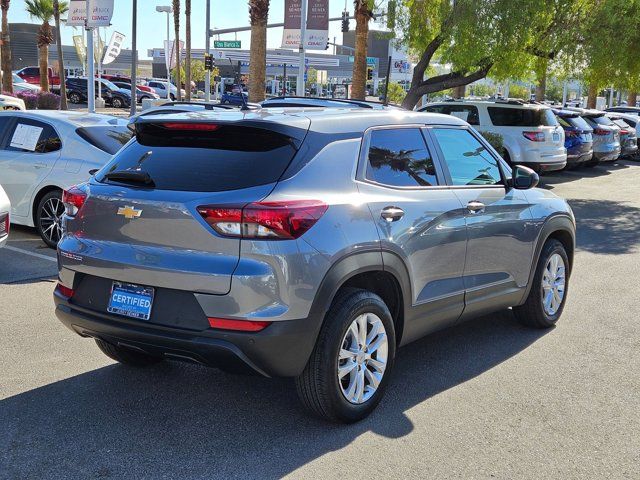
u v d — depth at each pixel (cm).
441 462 363
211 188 366
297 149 379
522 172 531
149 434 388
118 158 419
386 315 412
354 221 387
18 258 796
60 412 412
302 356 367
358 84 2138
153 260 367
